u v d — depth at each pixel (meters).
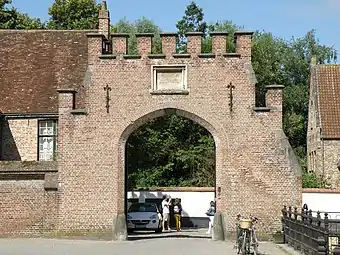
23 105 32.62
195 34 27.94
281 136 27.64
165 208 38.00
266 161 27.62
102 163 27.72
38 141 32.38
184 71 27.89
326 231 18.69
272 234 27.36
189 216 40.53
